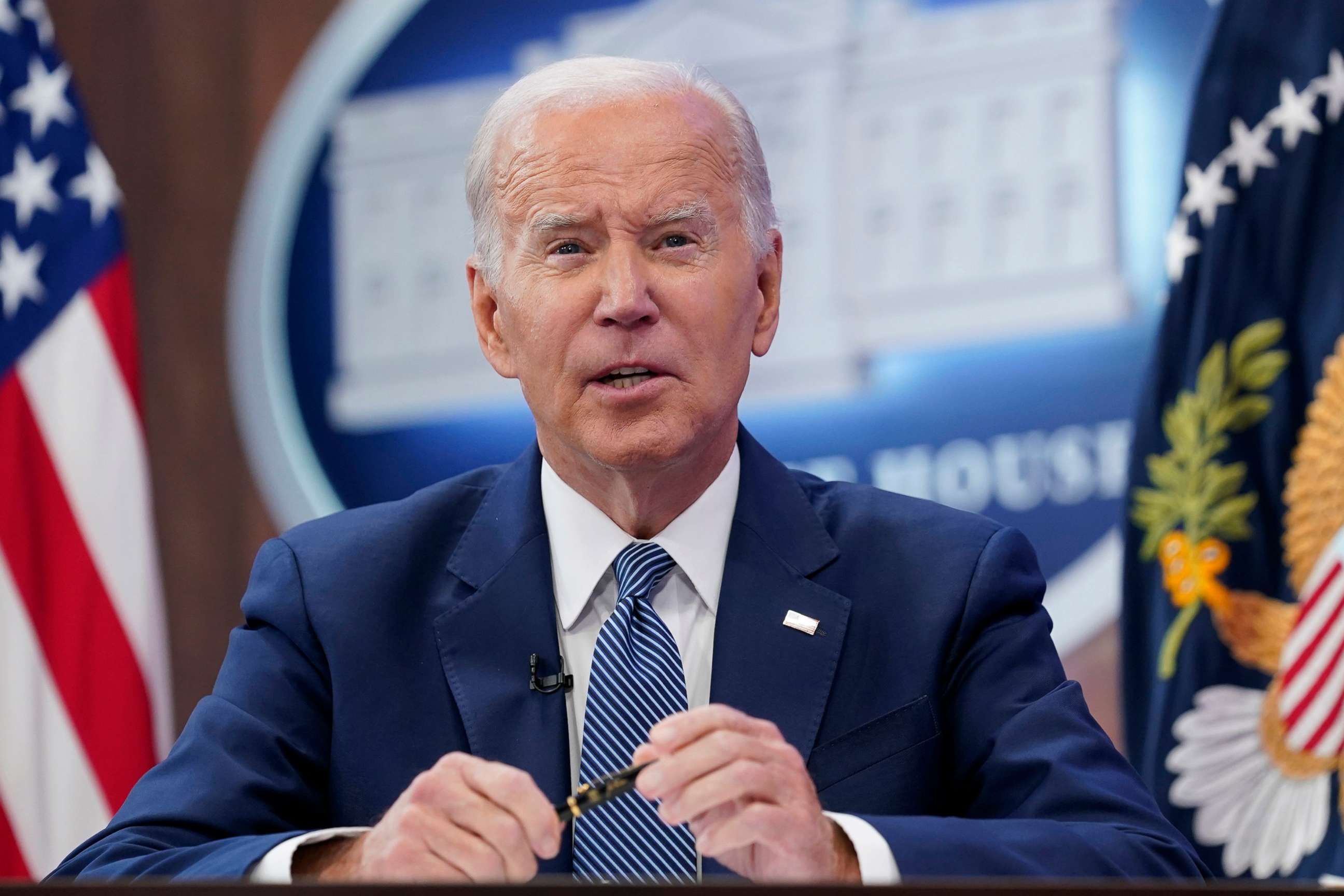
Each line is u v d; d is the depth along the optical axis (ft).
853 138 39.73
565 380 19.12
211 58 45.55
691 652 19.90
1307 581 30.14
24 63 39.70
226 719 19.33
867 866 15.26
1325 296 30.91
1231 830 29.99
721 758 14.97
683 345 19.02
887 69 39.68
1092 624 36.83
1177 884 10.84
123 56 46.06
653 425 18.94
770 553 20.33
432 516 21.42
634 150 19.29
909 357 38.75
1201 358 31.48
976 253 38.52
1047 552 37.29
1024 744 18.51
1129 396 37.01
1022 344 37.96
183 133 45.42
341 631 19.92
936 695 19.34
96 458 37.65
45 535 37.19
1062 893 10.59
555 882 10.49
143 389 44.42
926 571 20.17
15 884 10.89
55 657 36.50
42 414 37.65
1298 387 30.89
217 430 44.16
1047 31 38.52
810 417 39.27
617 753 18.31
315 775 19.61
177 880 11.47
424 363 43.04
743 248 19.71
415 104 44.01
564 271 19.30
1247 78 32.19
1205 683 30.50
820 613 19.79
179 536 43.83
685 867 17.74
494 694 19.21
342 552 20.86
